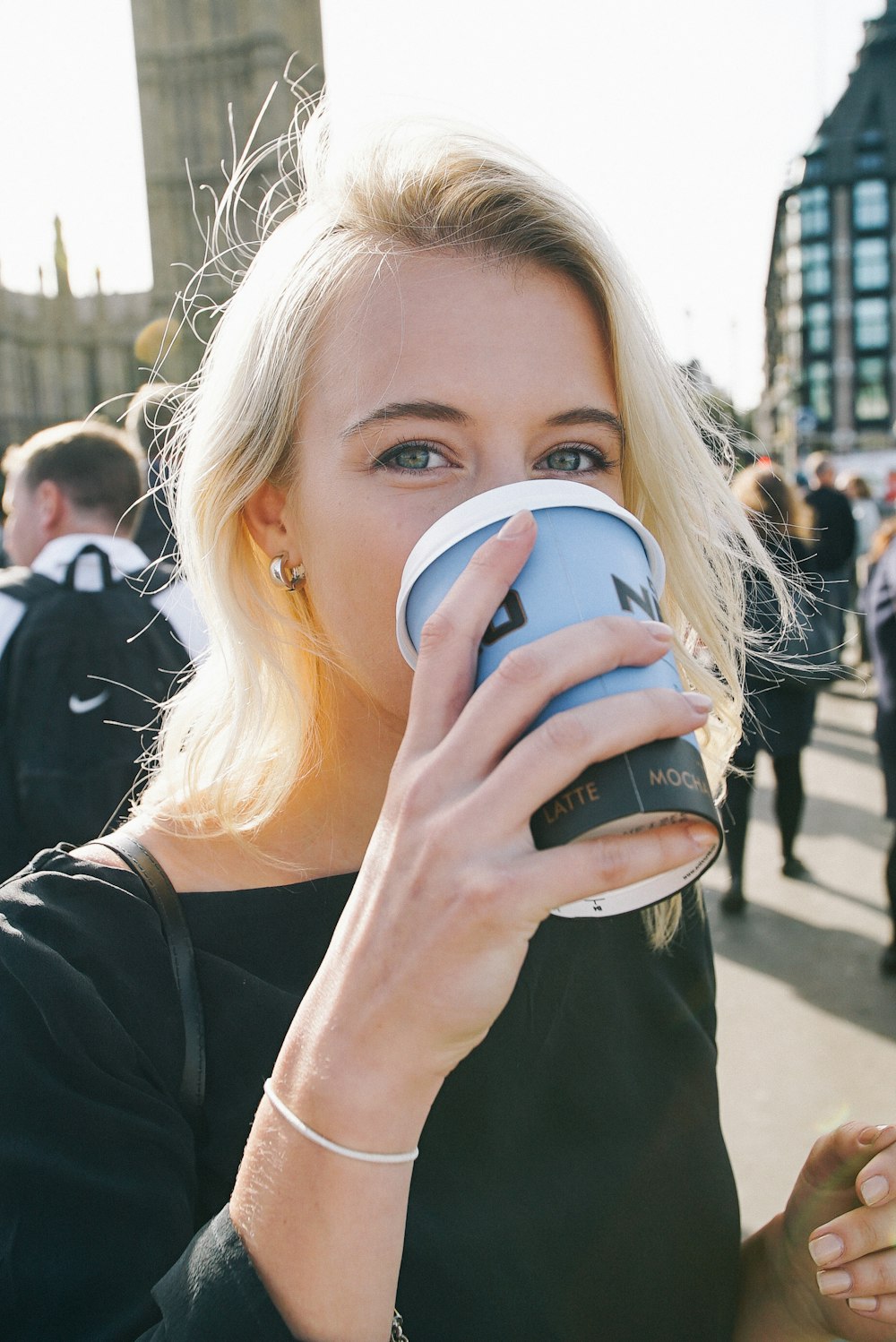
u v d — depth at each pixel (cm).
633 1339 95
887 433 7781
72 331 6831
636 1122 102
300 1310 63
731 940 465
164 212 6425
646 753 63
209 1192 84
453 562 74
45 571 269
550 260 87
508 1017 98
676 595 108
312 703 101
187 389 125
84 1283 74
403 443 84
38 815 256
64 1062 78
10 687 260
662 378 97
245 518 100
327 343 87
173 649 273
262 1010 86
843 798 677
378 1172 62
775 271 8531
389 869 61
